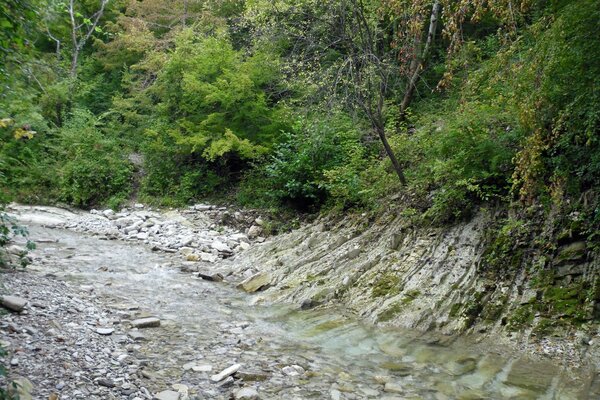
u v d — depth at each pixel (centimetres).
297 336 598
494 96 768
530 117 534
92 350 461
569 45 481
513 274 689
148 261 970
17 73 506
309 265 881
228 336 571
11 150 847
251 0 1409
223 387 425
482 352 566
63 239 1120
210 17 1805
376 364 519
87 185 1606
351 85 1037
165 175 1617
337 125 1241
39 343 446
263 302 746
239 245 1134
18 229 562
